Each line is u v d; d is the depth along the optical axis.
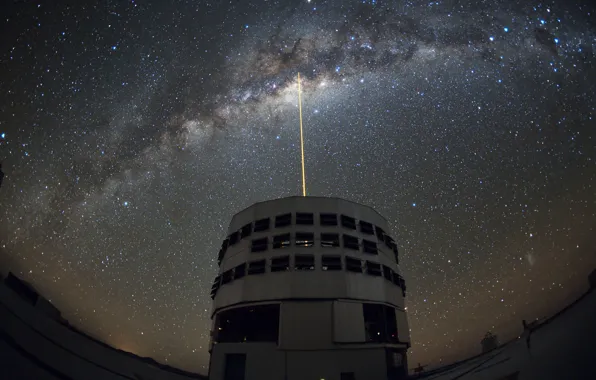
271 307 33.66
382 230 39.53
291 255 34.44
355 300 32.78
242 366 31.42
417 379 32.53
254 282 34.12
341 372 30.02
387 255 38.34
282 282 33.19
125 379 30.83
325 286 32.78
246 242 37.12
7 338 26.58
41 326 30.91
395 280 37.78
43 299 34.75
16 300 31.41
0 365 24.11
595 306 24.53
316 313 31.72
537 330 27.58
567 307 27.59
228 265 37.56
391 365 32.91
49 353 28.22
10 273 33.59
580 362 21.22
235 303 34.16
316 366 30.05
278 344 31.02
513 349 27.97
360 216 38.41
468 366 30.23
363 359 30.66
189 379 38.53
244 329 35.66
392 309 35.53
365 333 32.38
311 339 30.78
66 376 26.97
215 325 36.25
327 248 34.91
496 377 25.30
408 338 35.97
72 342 32.16
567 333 24.58
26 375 24.62
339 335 30.92
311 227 36.19
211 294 39.88
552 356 23.39
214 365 31.66
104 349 34.56
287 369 30.11
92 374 29.34
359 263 34.94
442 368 33.59
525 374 23.36
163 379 35.78
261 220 37.81
